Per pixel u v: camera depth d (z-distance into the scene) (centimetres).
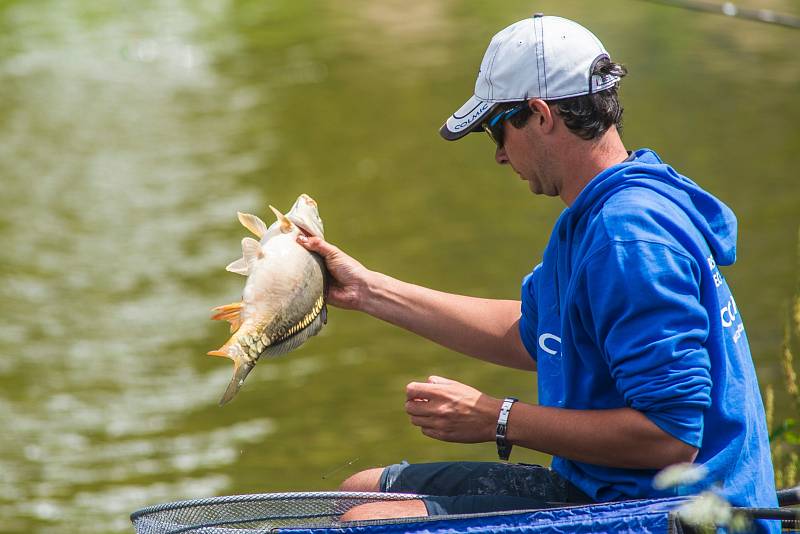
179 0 8712
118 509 2072
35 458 2286
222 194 4194
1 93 5897
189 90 6012
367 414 2438
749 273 3058
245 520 873
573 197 852
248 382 2648
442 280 3209
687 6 1695
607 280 774
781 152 4341
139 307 3111
